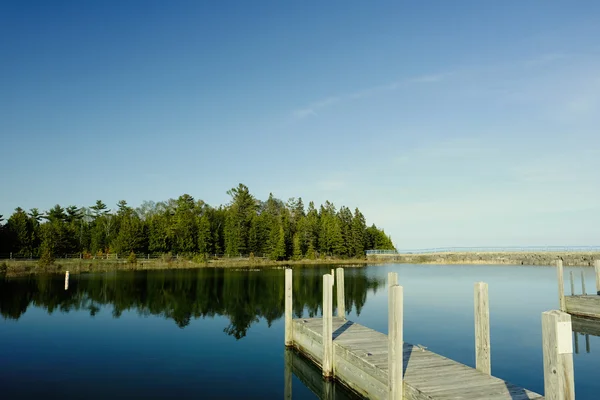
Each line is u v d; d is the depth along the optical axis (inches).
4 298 1341.0
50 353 720.3
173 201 4842.5
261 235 3449.8
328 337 574.6
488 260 3198.8
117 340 818.8
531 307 1179.9
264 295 1470.2
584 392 520.7
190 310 1174.3
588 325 940.0
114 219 3656.5
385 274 2335.1
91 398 508.7
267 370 629.9
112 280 1870.1
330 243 3631.9
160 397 514.6
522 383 553.0
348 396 523.5
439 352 704.4
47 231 2829.7
